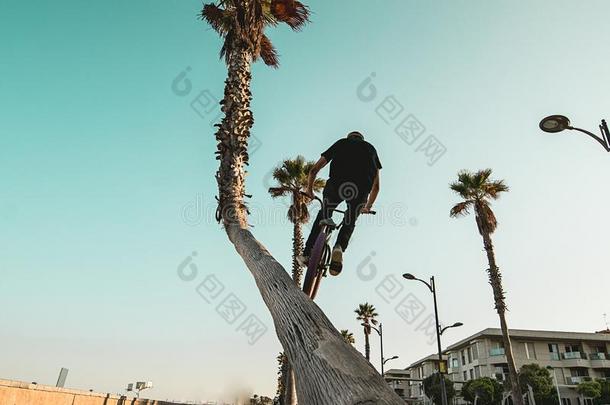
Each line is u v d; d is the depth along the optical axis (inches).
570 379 1758.1
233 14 384.2
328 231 119.6
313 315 52.7
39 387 291.6
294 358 46.8
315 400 38.6
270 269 74.4
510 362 789.9
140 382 624.4
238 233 111.9
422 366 2733.8
